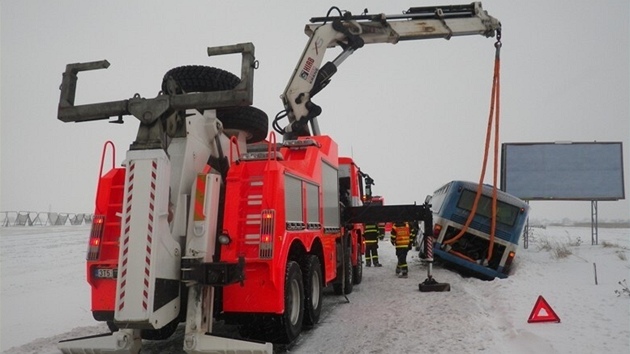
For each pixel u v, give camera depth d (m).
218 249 5.68
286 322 5.97
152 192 4.80
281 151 8.54
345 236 10.88
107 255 5.32
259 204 5.78
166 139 5.22
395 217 10.95
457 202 14.19
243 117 7.17
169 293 4.95
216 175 5.70
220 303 5.80
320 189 8.55
